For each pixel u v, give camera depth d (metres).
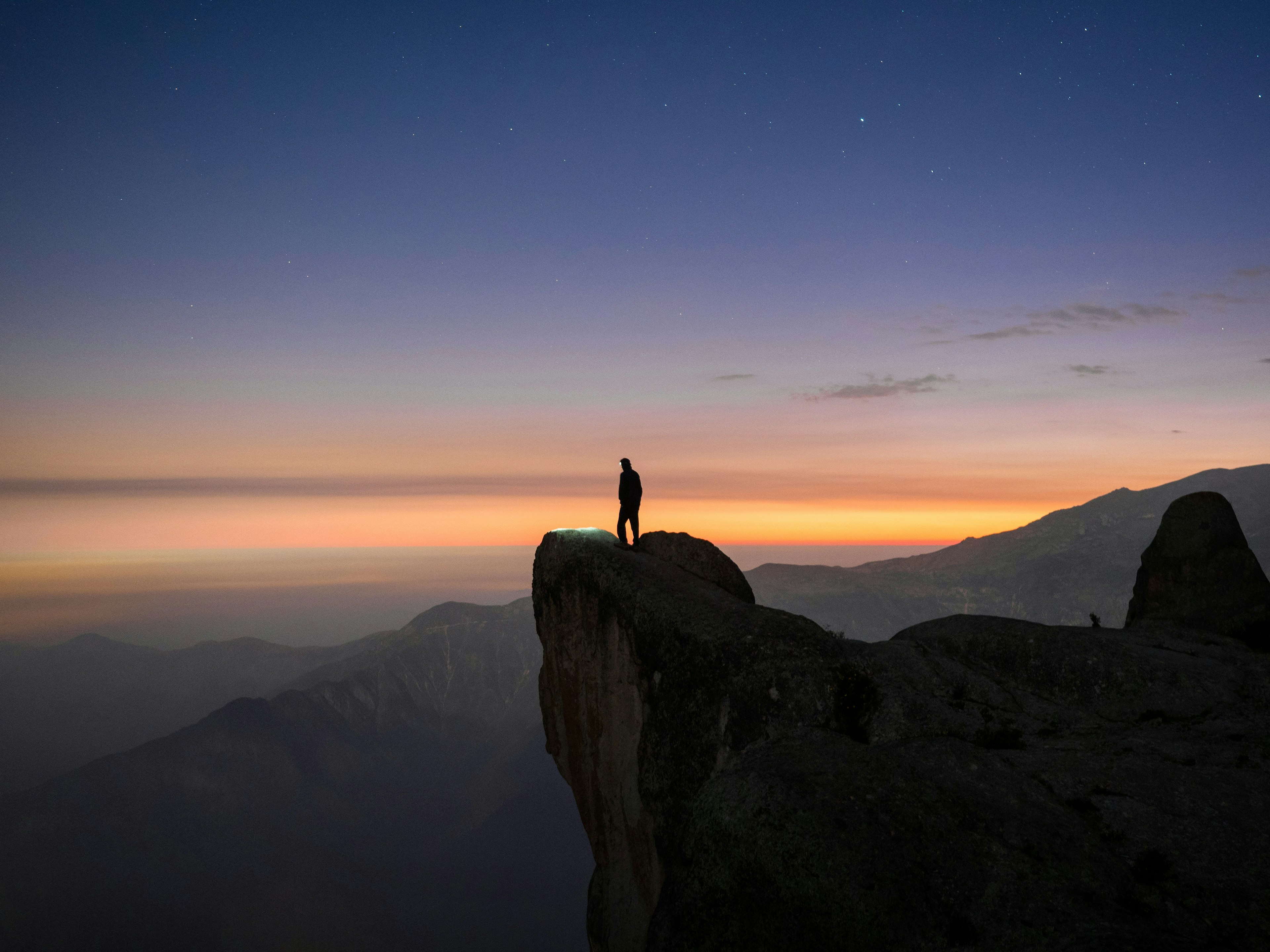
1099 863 11.76
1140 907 11.22
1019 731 16.86
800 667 16.70
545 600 22.80
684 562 22.62
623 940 19.08
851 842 12.09
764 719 16.48
